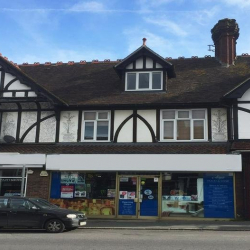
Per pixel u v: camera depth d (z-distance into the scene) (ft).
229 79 54.65
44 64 67.31
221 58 59.77
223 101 48.47
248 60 60.03
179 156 47.52
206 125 49.98
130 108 51.98
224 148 47.85
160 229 40.09
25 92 53.21
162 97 51.90
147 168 48.06
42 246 28.02
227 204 47.32
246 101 47.88
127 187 50.08
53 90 57.67
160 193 49.14
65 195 51.26
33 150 52.06
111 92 55.21
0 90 53.93
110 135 51.93
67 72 63.87
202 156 46.93
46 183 51.24
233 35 60.44
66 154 50.24
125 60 54.60
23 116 54.65
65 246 28.04
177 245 28.43
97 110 53.21
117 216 49.49
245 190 46.19
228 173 47.83
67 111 53.93
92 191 50.88
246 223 43.75
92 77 60.90
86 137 52.80
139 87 54.49
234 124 47.67
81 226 40.78
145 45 54.19
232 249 26.58
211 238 32.35
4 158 51.26
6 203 38.40
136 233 36.70
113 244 29.07
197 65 60.64
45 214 37.42
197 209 47.98
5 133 54.44
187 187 48.78
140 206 49.44
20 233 36.58
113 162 49.03
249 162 46.60
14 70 53.57
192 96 51.11
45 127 53.83
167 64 53.57
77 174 51.55
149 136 50.98
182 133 50.62
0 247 27.58
